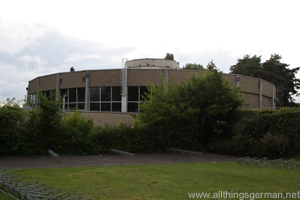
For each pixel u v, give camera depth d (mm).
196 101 18781
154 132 18219
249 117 17125
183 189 6969
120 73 26156
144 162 13312
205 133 19812
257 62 53438
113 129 17422
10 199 5793
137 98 26047
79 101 27516
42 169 10289
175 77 26156
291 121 15156
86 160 13609
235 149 16438
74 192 6641
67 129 15930
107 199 6043
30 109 16031
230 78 28844
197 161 14023
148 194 6457
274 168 11148
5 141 14203
